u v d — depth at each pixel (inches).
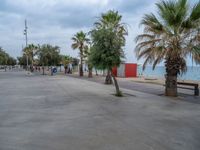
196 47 591.5
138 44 642.2
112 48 655.1
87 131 292.4
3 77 1520.7
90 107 458.0
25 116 374.0
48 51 2145.7
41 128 304.2
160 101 553.0
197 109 456.8
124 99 573.6
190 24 588.1
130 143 249.4
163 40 620.1
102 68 668.7
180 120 361.1
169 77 645.3
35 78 1414.9
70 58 3065.9
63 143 246.7
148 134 283.0
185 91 789.2
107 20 987.9
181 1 596.7
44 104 489.4
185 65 638.5
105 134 280.4
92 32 674.8
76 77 1577.3
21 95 629.0
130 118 367.9
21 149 228.2
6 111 414.0
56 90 751.1
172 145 245.1
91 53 674.8
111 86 927.0
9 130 294.0
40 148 231.3
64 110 426.0
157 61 634.8
